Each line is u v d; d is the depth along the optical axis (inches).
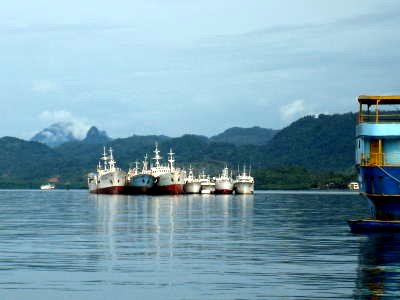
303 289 2770.7
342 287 2807.6
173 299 2608.3
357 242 4461.1
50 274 3159.5
